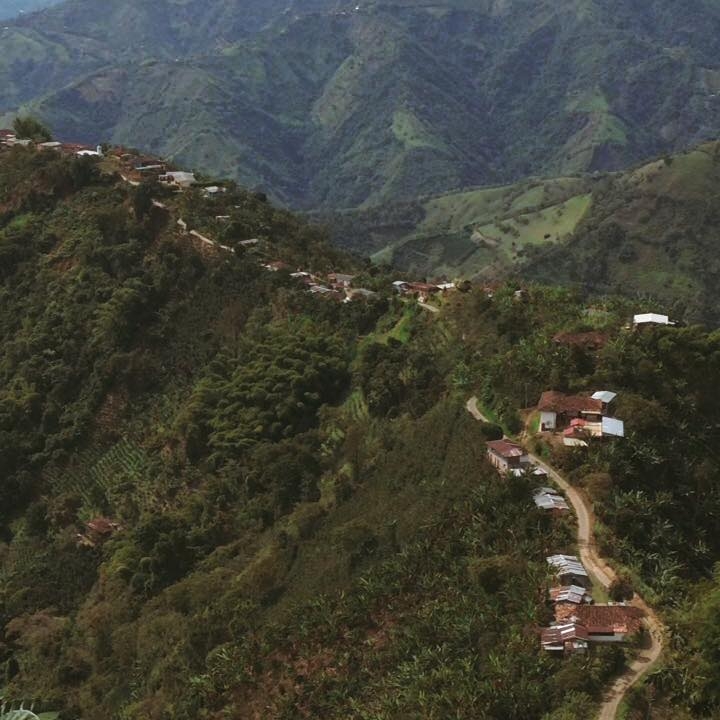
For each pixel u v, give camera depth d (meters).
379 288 113.12
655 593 53.69
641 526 60.09
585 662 47.59
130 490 97.00
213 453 93.75
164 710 63.31
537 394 77.31
